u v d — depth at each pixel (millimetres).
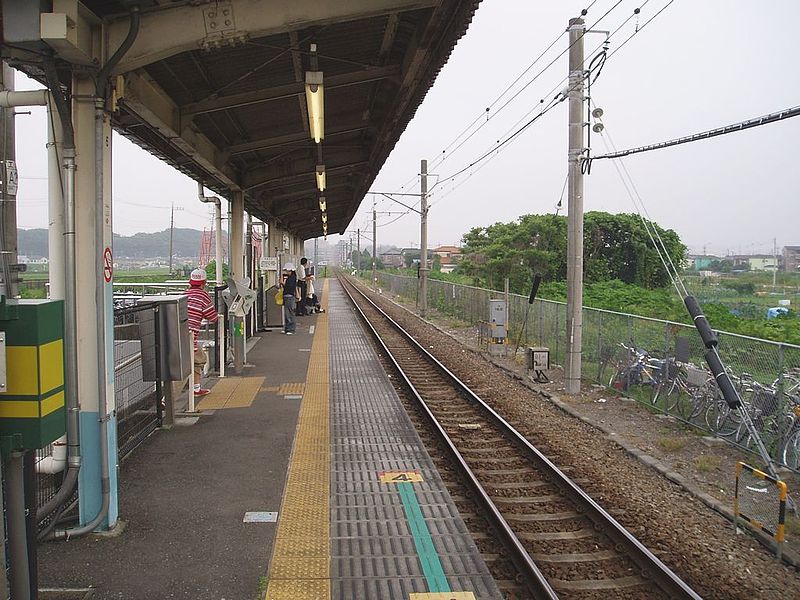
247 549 5023
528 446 8383
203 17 5129
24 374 3703
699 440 9141
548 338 16250
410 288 41844
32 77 5520
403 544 5133
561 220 30938
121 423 7172
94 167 5215
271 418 9102
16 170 4875
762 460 8148
